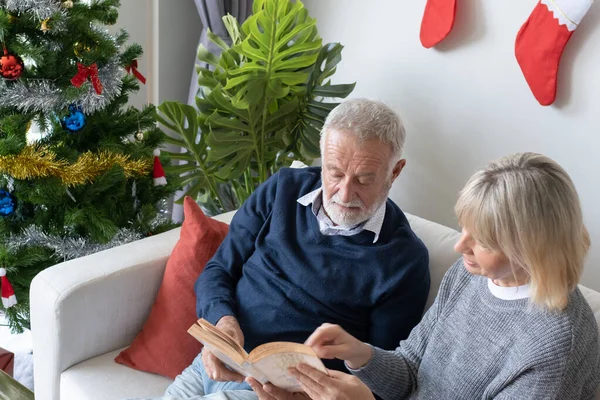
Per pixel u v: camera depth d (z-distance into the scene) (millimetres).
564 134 1955
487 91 2113
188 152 2324
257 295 1557
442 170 2318
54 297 1531
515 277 1076
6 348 2225
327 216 1550
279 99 2309
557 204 998
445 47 2189
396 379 1289
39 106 1826
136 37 2775
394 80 2395
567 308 1056
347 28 2518
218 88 2113
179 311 1626
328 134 1446
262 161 2342
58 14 1770
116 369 1613
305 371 1073
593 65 1841
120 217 2107
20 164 1785
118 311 1646
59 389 1606
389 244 1494
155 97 2910
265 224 1624
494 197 1021
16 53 1778
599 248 1944
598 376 1110
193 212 1683
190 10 2844
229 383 1454
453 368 1203
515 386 1069
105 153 1984
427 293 1516
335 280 1501
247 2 2668
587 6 1767
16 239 1946
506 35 2016
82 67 1815
